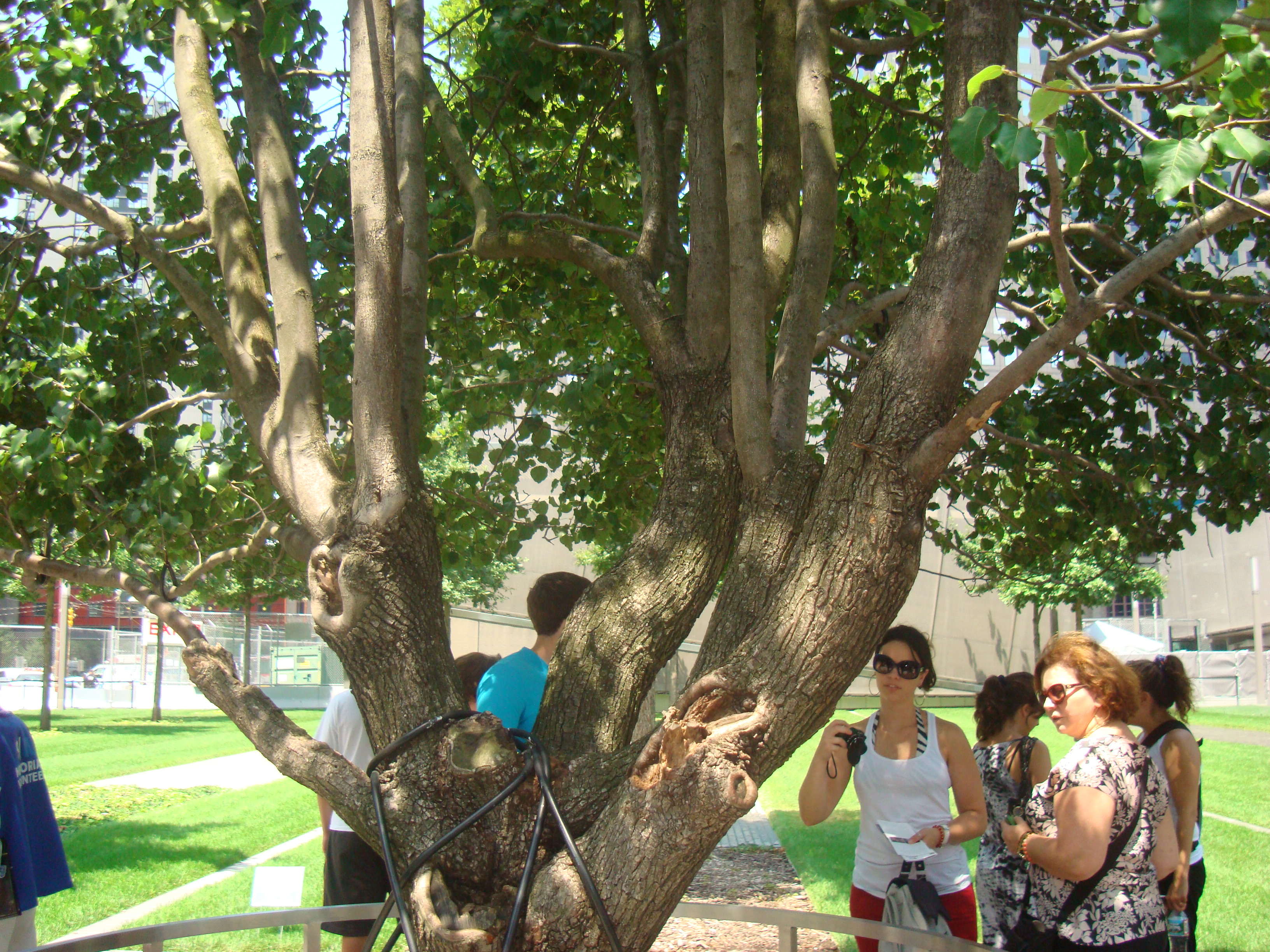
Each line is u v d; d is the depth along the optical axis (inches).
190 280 123.3
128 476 173.6
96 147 209.2
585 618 106.7
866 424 86.5
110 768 601.9
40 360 174.7
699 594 107.9
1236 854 312.3
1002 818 139.2
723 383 117.0
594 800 86.5
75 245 170.1
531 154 278.7
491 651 1305.4
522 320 277.3
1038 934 110.7
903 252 272.8
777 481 100.5
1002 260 88.5
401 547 96.1
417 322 119.5
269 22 118.6
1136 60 215.6
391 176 104.3
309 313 113.6
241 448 196.7
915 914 123.5
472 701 167.8
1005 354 237.9
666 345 122.2
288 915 107.9
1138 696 115.5
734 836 358.0
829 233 115.3
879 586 83.6
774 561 97.0
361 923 120.1
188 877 299.9
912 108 249.6
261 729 99.7
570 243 147.2
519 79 230.4
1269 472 219.1
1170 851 120.3
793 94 143.0
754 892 273.4
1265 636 1512.1
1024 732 152.7
